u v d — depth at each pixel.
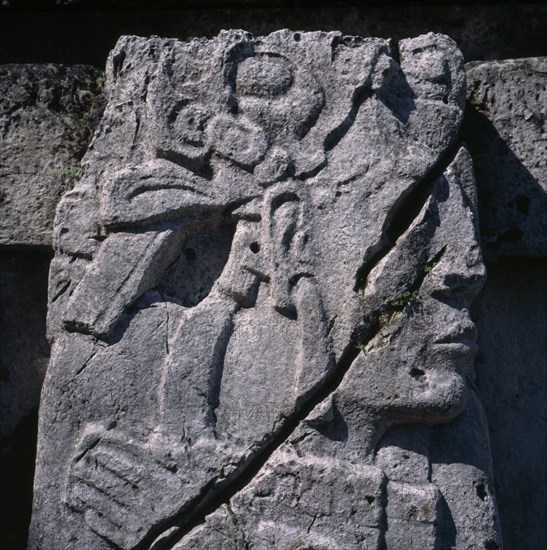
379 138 4.71
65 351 4.75
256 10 5.63
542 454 5.39
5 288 5.59
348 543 4.51
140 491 4.62
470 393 4.81
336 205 4.69
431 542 4.52
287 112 4.74
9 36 5.67
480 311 5.42
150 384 4.68
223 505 4.60
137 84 4.87
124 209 4.74
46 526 4.68
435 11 5.61
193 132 4.75
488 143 5.29
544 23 5.59
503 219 5.28
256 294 4.72
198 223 4.79
